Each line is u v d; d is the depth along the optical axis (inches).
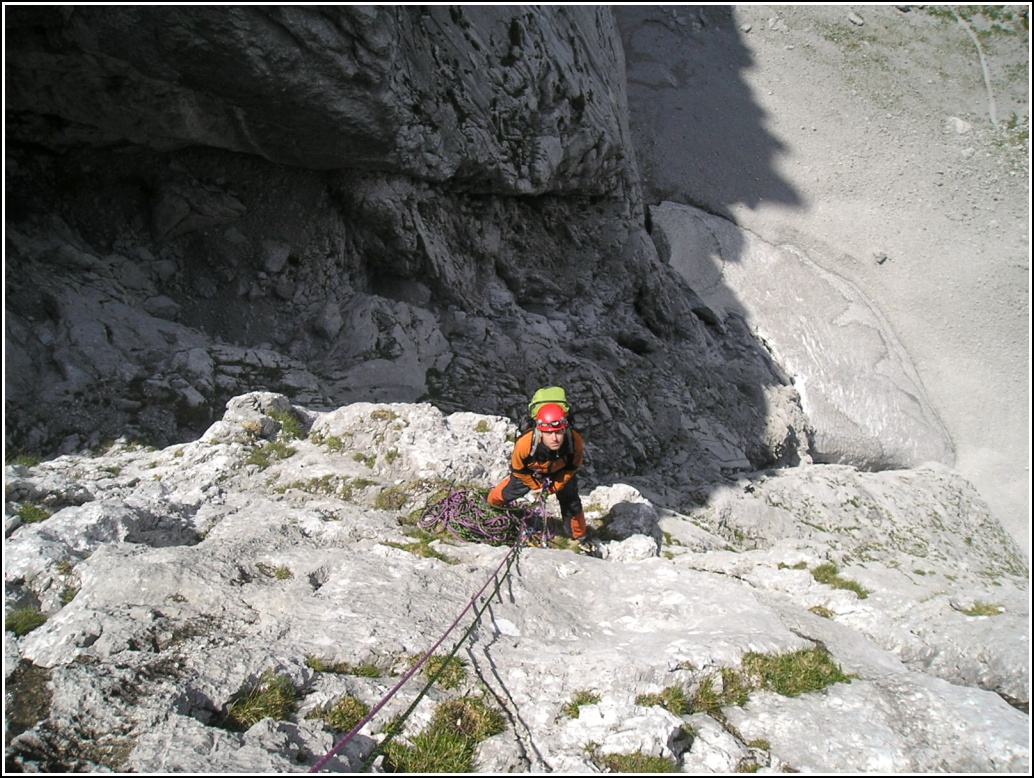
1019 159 1219.2
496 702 187.3
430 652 194.7
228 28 423.2
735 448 679.7
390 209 613.9
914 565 416.8
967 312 1056.2
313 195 610.9
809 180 1167.0
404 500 311.0
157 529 268.8
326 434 361.7
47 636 189.5
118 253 562.6
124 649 185.0
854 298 1058.1
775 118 1231.5
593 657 202.5
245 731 164.7
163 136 508.1
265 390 515.2
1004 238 1124.5
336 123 517.7
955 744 188.2
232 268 591.2
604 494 344.5
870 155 1213.7
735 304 990.4
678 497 527.2
